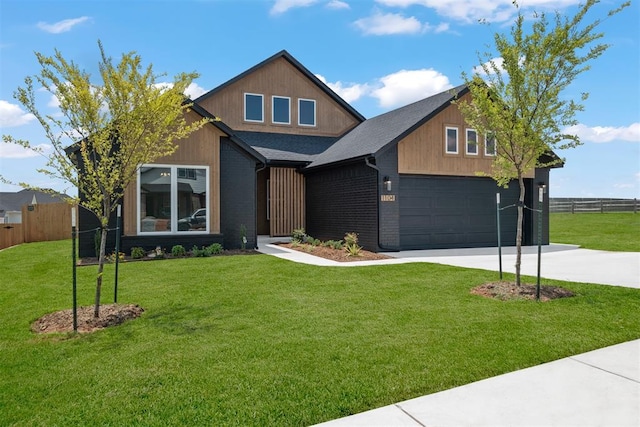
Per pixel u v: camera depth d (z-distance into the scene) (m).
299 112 20.41
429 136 14.16
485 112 7.36
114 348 4.66
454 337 4.90
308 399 3.43
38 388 3.69
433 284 7.98
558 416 3.17
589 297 6.82
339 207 15.61
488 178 15.38
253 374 3.91
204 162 13.10
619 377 3.85
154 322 5.63
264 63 19.67
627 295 6.96
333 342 4.76
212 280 8.47
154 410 3.28
